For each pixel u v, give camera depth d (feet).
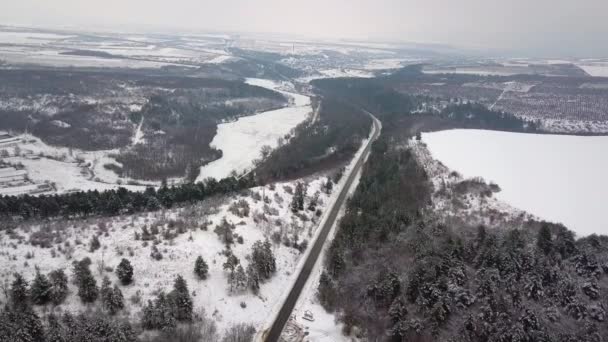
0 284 219.82
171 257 263.49
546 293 234.79
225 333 219.61
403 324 216.54
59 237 273.54
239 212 332.39
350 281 267.39
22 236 272.10
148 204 352.69
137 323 211.41
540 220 337.31
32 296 210.79
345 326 233.14
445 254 259.19
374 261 285.23
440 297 225.76
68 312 209.15
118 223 306.76
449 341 206.80
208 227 304.91
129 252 262.67
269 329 229.66
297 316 241.96
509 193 393.09
